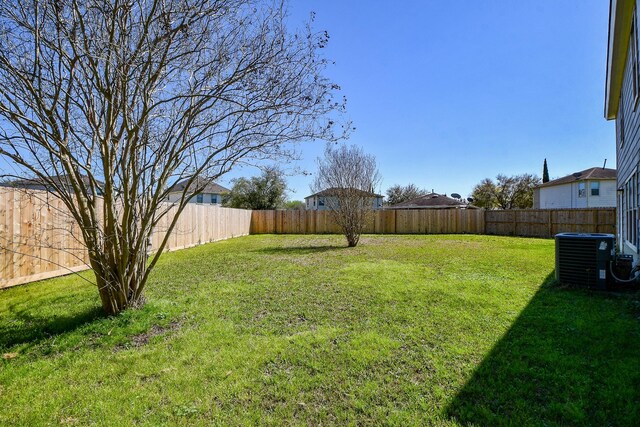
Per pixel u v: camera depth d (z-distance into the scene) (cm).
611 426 174
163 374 238
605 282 460
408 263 723
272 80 350
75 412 194
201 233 1223
